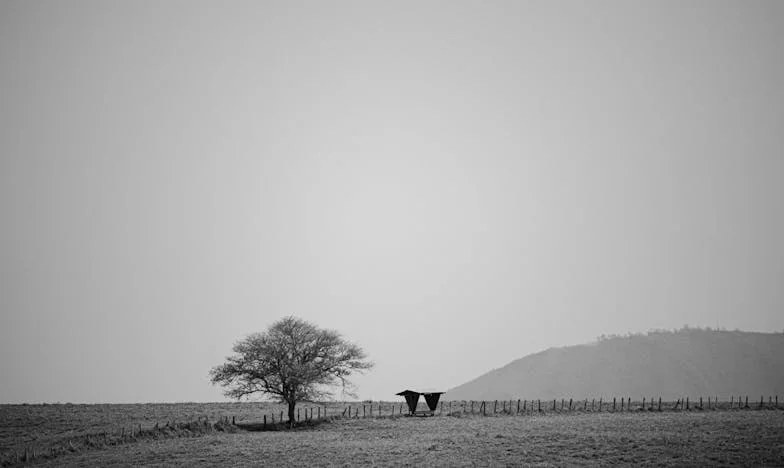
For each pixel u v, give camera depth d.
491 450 55.84
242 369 79.31
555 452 54.22
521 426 70.19
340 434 70.00
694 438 57.84
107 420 84.38
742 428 63.62
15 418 87.06
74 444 64.88
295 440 65.38
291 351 81.19
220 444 63.69
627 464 49.03
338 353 82.62
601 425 68.88
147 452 60.41
